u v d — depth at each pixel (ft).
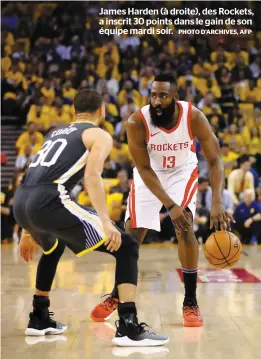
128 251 35.68
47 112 132.57
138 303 48.80
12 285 58.49
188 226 39.88
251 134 129.39
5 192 111.96
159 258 82.64
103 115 38.47
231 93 142.31
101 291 54.85
